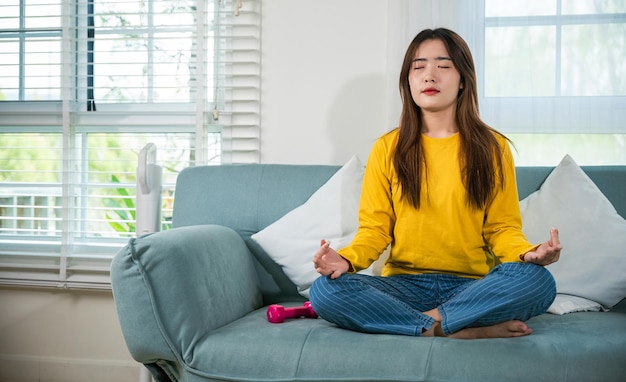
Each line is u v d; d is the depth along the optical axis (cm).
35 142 278
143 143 273
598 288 194
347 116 253
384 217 192
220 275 183
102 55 271
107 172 272
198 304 166
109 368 262
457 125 194
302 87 255
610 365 144
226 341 160
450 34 195
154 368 173
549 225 203
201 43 257
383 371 148
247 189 225
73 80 270
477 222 187
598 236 199
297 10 256
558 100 240
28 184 277
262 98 258
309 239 211
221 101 262
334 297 164
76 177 271
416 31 244
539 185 216
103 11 271
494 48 244
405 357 148
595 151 239
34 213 277
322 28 254
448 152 191
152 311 162
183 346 162
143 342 163
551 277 162
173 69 268
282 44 257
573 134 240
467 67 193
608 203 204
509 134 243
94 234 273
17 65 277
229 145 260
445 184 187
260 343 158
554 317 180
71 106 269
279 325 170
